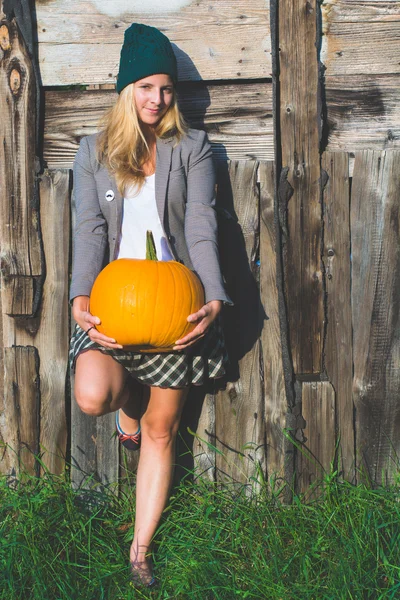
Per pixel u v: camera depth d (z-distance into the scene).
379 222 3.19
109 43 3.15
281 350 3.21
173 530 2.94
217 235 2.89
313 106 3.12
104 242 2.81
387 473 3.29
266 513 2.95
